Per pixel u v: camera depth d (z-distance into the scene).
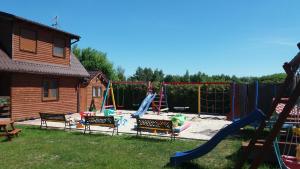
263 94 14.48
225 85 22.62
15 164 7.84
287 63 5.53
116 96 27.14
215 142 7.50
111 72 46.78
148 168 7.55
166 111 24.02
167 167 7.68
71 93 21.05
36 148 9.56
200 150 7.69
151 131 12.09
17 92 16.09
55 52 19.50
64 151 9.20
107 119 12.11
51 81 18.95
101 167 7.59
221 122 17.39
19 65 15.92
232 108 15.84
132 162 8.05
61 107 19.86
